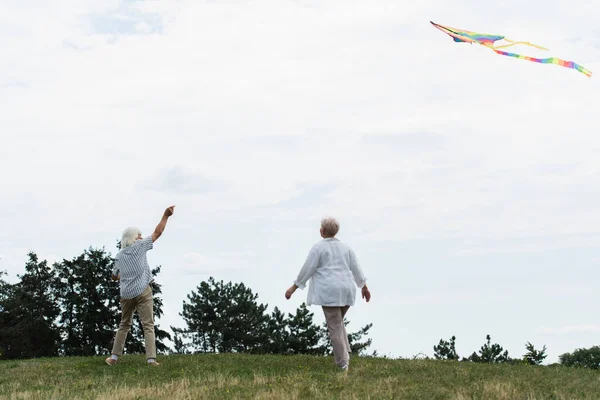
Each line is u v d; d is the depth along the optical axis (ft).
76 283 181.27
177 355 44.45
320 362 38.40
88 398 26.99
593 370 38.11
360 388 27.37
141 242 36.81
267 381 30.04
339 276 33.37
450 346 125.90
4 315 179.32
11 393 28.81
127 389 27.91
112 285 182.60
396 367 35.68
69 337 180.14
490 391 25.73
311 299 33.81
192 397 26.05
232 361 39.40
